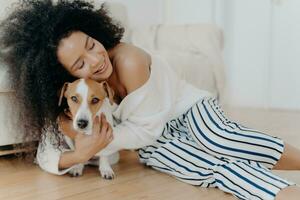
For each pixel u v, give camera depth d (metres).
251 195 0.93
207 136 1.11
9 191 1.06
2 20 1.22
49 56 1.07
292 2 2.63
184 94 1.26
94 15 1.16
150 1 2.81
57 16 1.07
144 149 1.26
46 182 1.13
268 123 2.09
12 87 1.17
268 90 2.79
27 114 1.15
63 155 1.14
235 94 2.91
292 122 2.13
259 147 1.04
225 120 1.15
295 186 0.90
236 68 2.88
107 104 1.11
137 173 1.20
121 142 1.13
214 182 1.06
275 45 2.73
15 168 1.27
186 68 1.93
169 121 1.24
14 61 1.15
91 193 1.04
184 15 3.01
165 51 2.05
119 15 2.09
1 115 1.24
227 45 2.87
